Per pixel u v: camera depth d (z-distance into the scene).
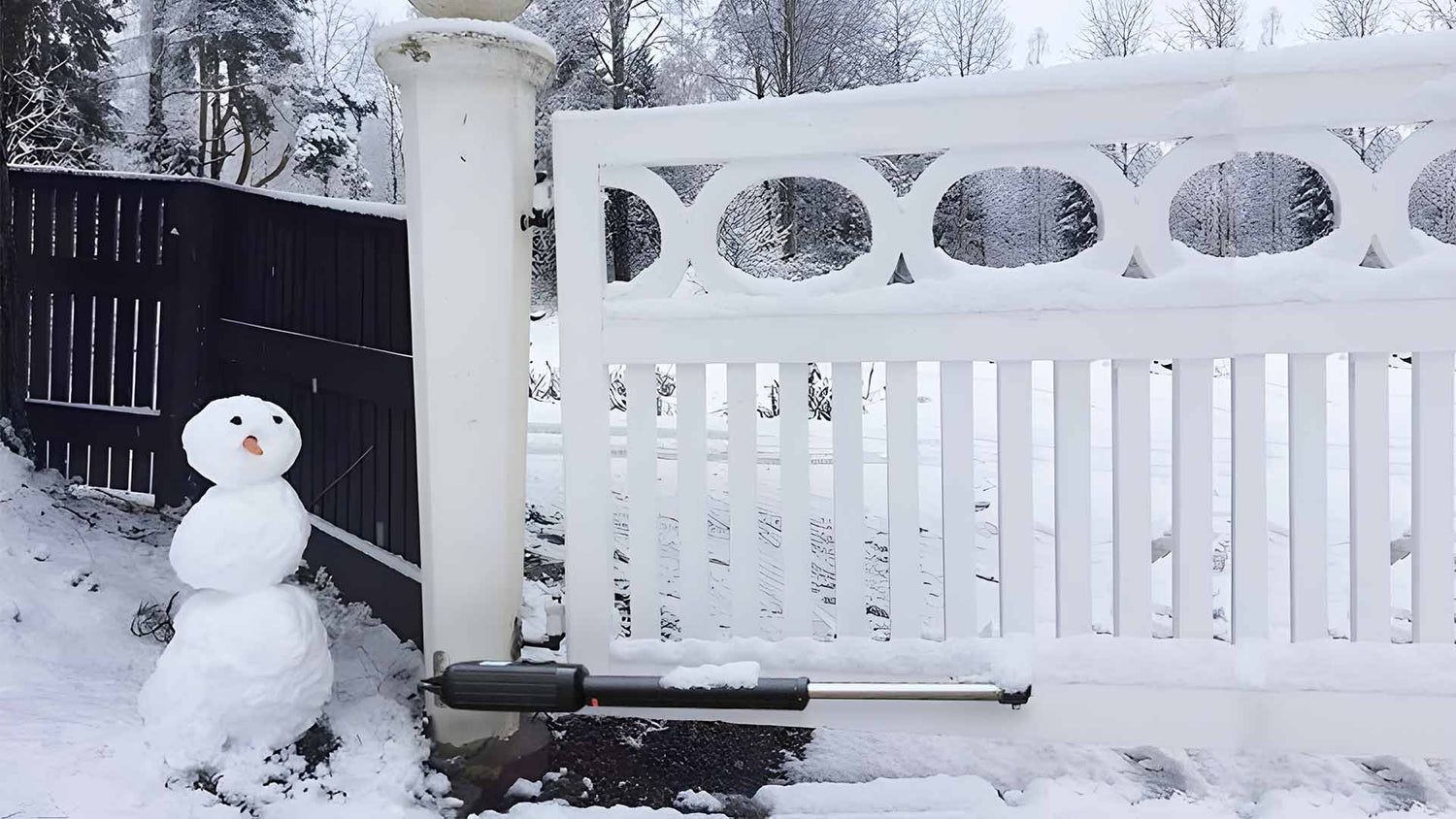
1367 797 1.94
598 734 2.32
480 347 2.16
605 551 2.22
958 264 2.09
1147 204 2.00
